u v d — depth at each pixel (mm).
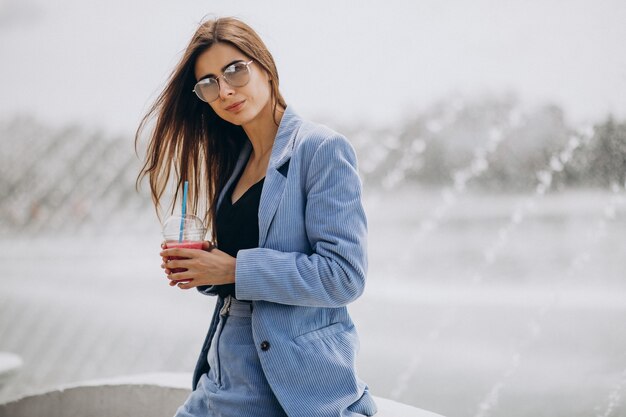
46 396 2336
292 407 1388
